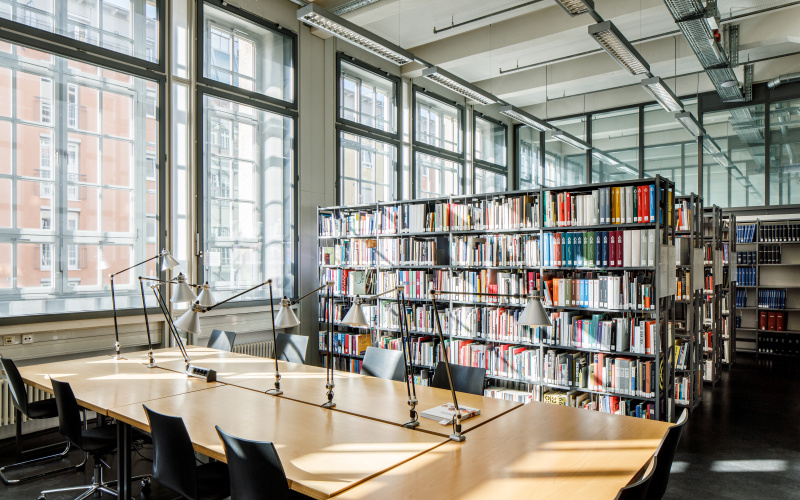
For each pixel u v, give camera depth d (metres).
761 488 3.40
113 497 3.27
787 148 8.09
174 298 3.36
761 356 8.12
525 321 2.43
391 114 7.59
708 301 6.15
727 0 5.80
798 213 7.72
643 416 4.21
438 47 7.28
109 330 4.64
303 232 6.29
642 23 6.52
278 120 6.09
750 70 7.72
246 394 3.12
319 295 6.39
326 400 2.97
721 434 4.45
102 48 4.55
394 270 5.81
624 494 1.61
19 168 4.28
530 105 10.19
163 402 2.93
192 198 5.15
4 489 3.37
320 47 6.50
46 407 3.75
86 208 4.62
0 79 4.19
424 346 5.38
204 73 5.32
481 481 1.91
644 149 9.17
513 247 4.82
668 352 4.39
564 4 4.51
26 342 4.14
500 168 9.84
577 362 4.40
